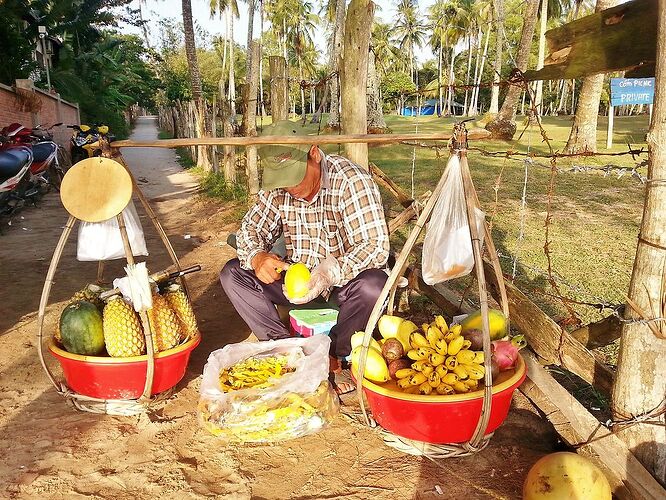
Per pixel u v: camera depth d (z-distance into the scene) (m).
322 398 2.87
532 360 2.90
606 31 2.54
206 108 15.30
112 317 2.87
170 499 2.38
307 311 3.56
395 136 2.61
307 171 3.07
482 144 16.62
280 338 3.45
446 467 2.58
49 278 2.96
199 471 2.57
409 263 4.34
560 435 2.59
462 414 2.39
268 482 2.49
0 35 14.30
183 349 3.00
